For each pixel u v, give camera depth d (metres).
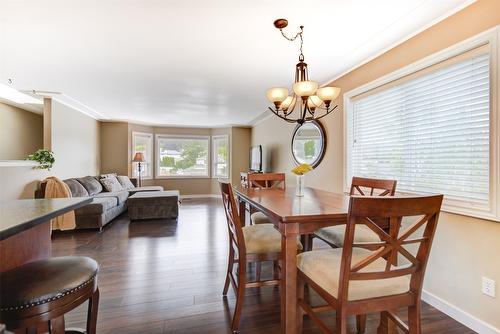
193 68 3.03
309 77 3.31
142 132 7.17
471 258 1.73
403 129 2.38
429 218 1.12
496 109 1.58
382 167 2.65
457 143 1.88
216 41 2.37
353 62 2.84
